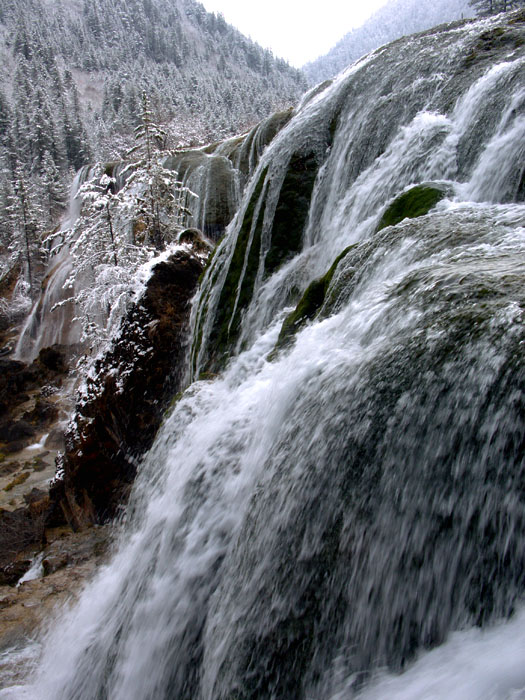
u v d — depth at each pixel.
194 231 13.64
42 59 110.50
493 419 2.04
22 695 5.04
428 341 2.57
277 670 2.56
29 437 19.69
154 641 3.96
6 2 142.38
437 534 2.12
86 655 4.88
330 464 2.74
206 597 3.69
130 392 10.38
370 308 3.57
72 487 10.73
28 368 25.73
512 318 2.27
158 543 4.67
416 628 2.09
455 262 3.36
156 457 6.14
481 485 2.01
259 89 108.12
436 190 5.66
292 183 9.91
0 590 8.44
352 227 7.87
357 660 2.25
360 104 9.55
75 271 18.22
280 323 7.34
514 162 5.11
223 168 25.31
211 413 5.49
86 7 157.12
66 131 65.38
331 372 3.26
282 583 2.74
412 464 2.31
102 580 6.45
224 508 3.97
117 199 17.52
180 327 10.99
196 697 3.25
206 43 166.62
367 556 2.37
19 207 38.19
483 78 6.78
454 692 1.52
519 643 1.56
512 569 1.82
